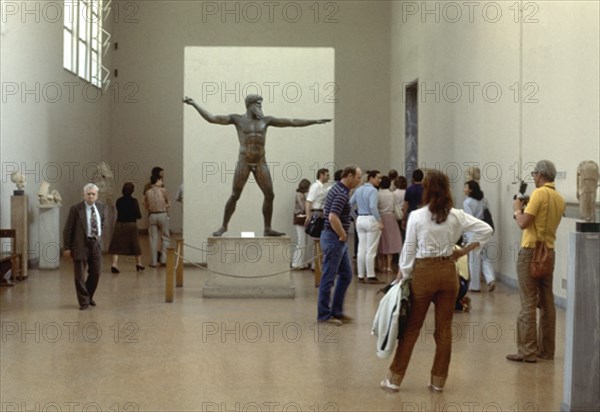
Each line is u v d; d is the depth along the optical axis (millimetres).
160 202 14938
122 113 22719
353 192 13727
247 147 10812
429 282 5746
